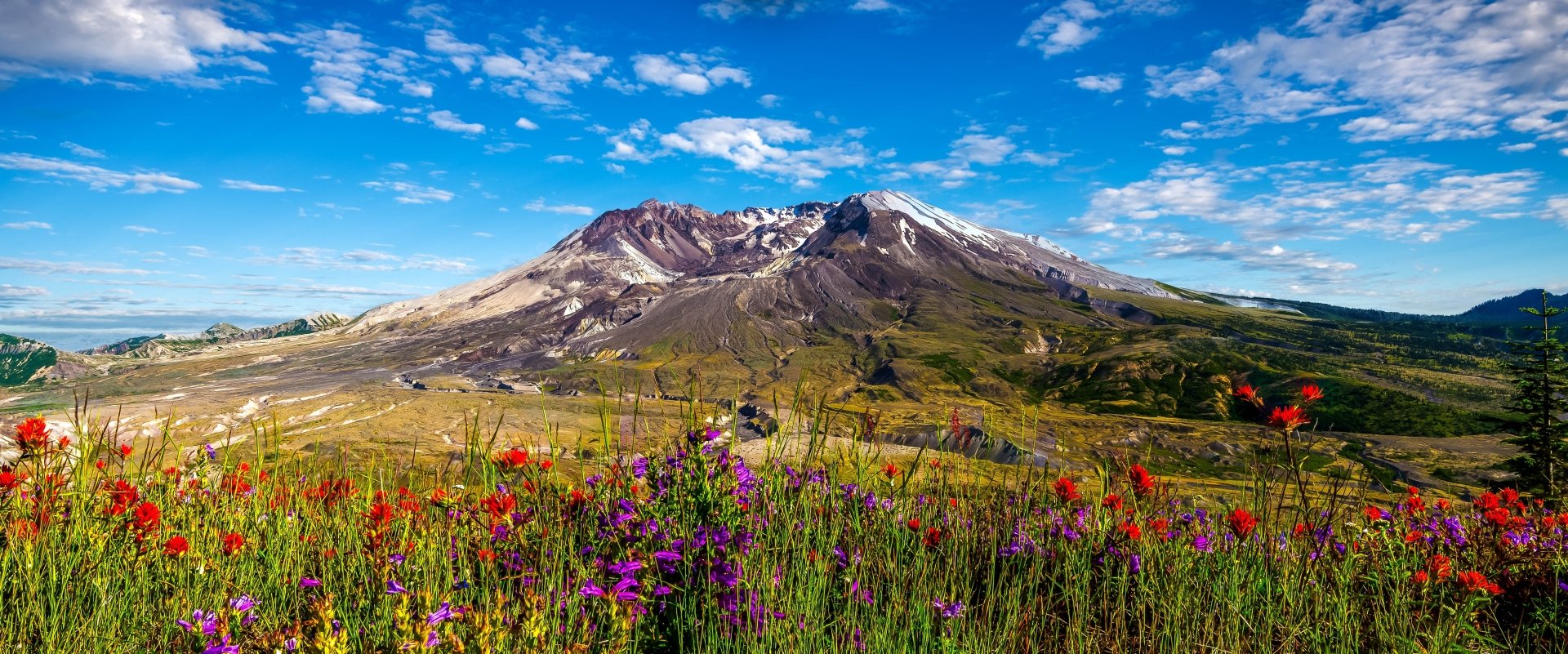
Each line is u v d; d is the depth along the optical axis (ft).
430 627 8.79
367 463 14.11
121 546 11.75
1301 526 12.56
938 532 13.96
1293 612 11.85
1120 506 14.20
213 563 12.19
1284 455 12.36
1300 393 12.07
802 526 13.32
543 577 10.99
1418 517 15.92
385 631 9.67
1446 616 12.05
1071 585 13.25
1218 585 12.59
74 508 12.01
